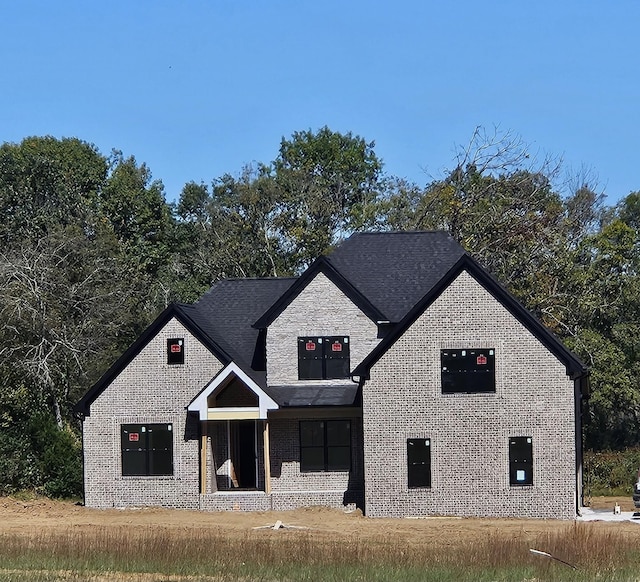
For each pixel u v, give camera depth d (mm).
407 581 26578
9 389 51656
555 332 61844
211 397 43031
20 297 55375
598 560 29453
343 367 44094
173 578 27172
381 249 47094
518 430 40906
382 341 41250
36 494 46406
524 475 40906
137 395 44094
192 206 89938
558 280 62094
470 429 41000
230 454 44938
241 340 46344
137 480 43812
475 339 41156
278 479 43969
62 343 55625
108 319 61438
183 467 43625
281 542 32938
